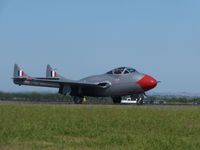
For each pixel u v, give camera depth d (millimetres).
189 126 35531
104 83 96688
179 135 29328
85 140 26078
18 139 25984
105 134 29031
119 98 103625
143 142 24906
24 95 128250
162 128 33250
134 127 33875
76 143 24984
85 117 43156
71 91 100438
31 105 72188
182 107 73000
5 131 29391
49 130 30688
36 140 26109
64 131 30406
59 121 37844
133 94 98125
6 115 44625
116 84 96688
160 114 50344
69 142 25359
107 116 45031
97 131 30547
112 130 31516
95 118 41781
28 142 25125
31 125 33406
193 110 60250
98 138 27031
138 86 94938
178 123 37844
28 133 28703
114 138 26641
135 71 97625
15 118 40562
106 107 67312
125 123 36906
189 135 29406
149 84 94250
